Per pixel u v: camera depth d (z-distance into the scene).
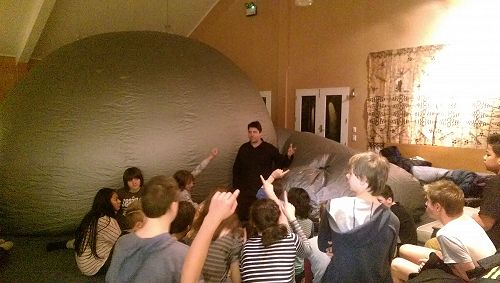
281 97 8.54
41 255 4.59
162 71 5.71
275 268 2.31
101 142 5.11
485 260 2.23
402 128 6.43
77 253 3.84
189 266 1.62
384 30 6.71
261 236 2.38
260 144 5.61
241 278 2.46
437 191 2.51
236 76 6.48
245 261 2.36
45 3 7.37
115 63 5.61
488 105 5.38
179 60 5.98
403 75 6.38
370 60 6.88
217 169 5.78
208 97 5.86
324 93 7.70
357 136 7.20
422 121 6.15
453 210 2.45
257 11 8.97
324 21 7.67
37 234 5.19
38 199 5.05
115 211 4.00
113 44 5.93
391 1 6.57
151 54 5.87
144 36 6.26
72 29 8.96
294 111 8.35
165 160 5.36
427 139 6.09
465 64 5.61
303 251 2.51
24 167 5.09
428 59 6.03
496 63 5.29
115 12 8.96
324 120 7.74
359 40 7.10
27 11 7.70
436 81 5.95
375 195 2.19
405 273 2.98
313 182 5.32
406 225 3.48
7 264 4.32
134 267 1.84
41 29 8.02
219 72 6.24
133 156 5.20
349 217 2.16
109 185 5.11
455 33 5.73
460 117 5.69
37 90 5.48
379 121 6.77
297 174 5.52
